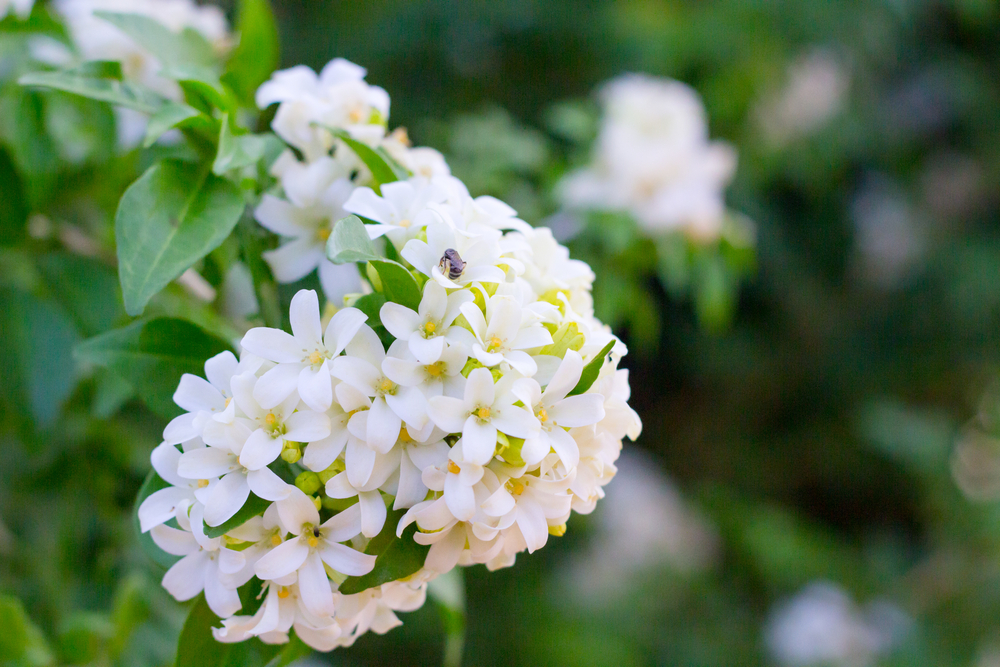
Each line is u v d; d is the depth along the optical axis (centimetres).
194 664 49
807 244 199
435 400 46
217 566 48
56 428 65
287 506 46
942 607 155
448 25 160
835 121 176
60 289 60
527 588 155
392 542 47
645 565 162
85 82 52
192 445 48
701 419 213
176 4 73
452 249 48
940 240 190
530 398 47
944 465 167
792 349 201
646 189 92
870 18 160
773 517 181
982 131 191
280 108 53
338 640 49
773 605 165
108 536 71
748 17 153
